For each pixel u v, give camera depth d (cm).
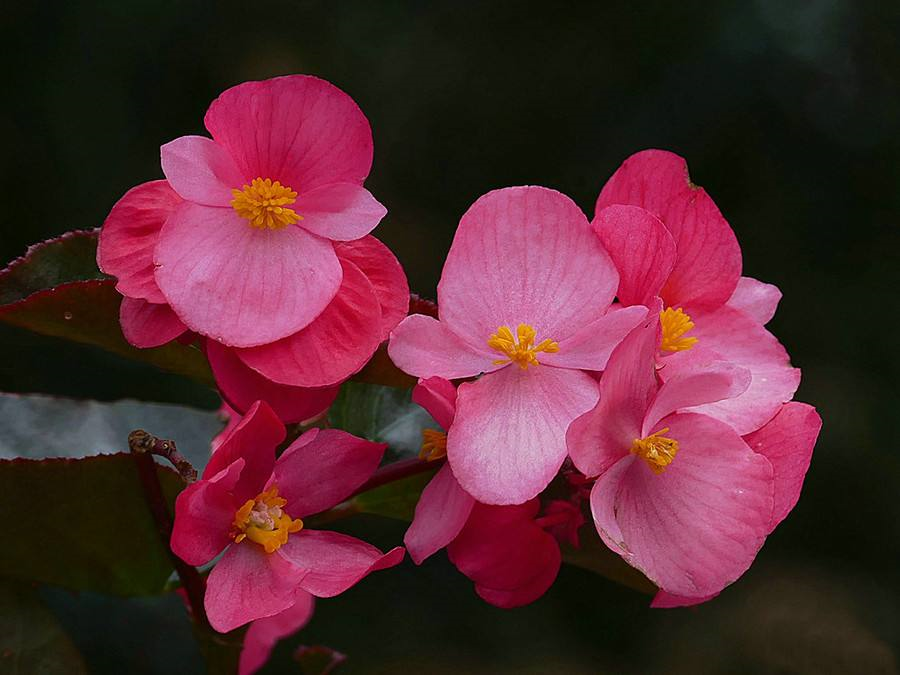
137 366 99
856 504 111
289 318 41
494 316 42
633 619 108
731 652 105
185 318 41
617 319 42
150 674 72
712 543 42
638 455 42
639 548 42
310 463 42
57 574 44
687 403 42
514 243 42
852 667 102
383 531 100
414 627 104
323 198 42
